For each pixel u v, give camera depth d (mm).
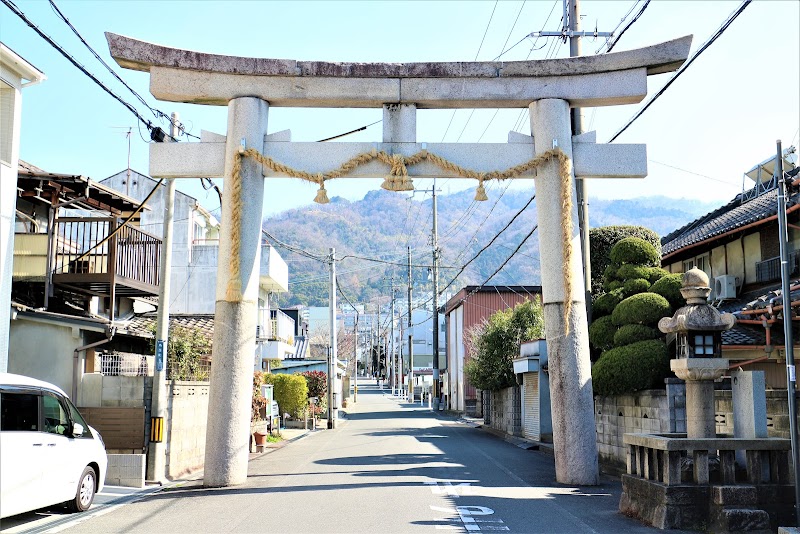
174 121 15648
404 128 14172
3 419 9461
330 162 14055
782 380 15484
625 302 16484
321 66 14008
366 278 150000
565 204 13844
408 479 14305
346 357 118750
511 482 13844
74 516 10594
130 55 13570
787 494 9344
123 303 22250
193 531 9219
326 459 18781
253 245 13820
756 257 18922
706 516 9328
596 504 11258
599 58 14070
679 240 23531
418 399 76625
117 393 15102
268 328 37469
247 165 13844
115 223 17625
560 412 13633
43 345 15750
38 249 17188
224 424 13453
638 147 14328
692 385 10938
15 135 14297
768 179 21062
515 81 14219
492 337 31484
